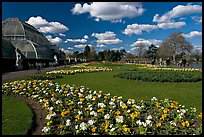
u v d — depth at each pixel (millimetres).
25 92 11867
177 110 7805
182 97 11305
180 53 69375
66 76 22516
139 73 22438
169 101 9570
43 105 9281
